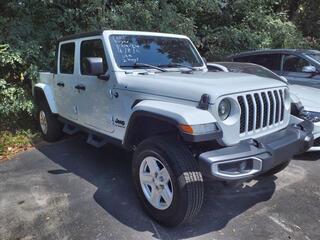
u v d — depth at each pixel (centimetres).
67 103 561
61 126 636
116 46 448
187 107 344
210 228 364
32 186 469
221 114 338
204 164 320
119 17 827
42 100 648
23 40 744
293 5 1402
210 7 1017
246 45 1089
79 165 537
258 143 346
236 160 324
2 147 624
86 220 382
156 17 892
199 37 1065
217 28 1096
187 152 342
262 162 336
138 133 402
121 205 411
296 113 445
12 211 406
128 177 488
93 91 477
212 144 347
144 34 482
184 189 333
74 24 816
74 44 529
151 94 384
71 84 536
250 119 360
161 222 367
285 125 406
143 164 375
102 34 453
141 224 372
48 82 627
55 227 371
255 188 451
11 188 465
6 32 740
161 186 358
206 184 460
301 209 398
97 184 469
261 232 356
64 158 569
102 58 451
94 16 832
